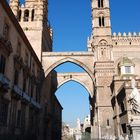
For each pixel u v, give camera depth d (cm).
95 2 6812
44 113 6259
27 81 4484
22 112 4059
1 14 3031
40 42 6369
